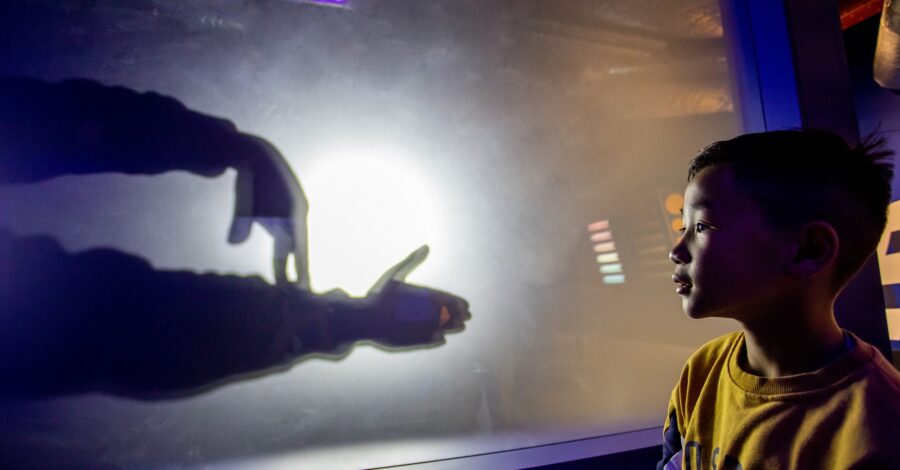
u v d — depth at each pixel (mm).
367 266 1067
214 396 933
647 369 1151
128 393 896
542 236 1166
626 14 1223
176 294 957
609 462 904
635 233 1212
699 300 506
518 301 1130
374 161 1100
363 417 986
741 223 483
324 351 1004
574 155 1204
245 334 976
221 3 1027
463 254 1123
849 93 1058
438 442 960
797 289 473
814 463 418
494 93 1169
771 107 1067
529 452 916
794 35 1029
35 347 871
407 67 1126
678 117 1221
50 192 918
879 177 482
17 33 921
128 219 958
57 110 935
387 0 1113
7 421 836
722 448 489
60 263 906
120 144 965
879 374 435
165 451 892
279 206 1044
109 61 968
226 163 1021
